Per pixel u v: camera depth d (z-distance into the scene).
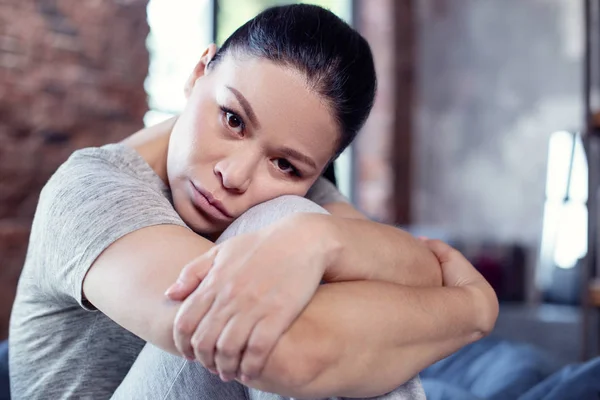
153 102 3.21
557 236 3.31
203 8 3.45
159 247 0.70
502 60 4.13
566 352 2.68
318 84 0.80
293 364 0.62
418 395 0.74
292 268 0.64
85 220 0.75
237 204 0.83
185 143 0.84
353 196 4.23
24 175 2.69
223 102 0.81
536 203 4.02
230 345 0.61
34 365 0.93
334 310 0.65
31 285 0.92
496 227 4.11
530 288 3.73
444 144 4.25
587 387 1.13
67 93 2.81
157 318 0.66
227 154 0.82
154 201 0.77
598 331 2.46
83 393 0.91
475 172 4.17
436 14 4.27
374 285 0.71
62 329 0.91
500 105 4.13
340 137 0.87
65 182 0.81
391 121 4.14
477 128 4.18
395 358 0.69
